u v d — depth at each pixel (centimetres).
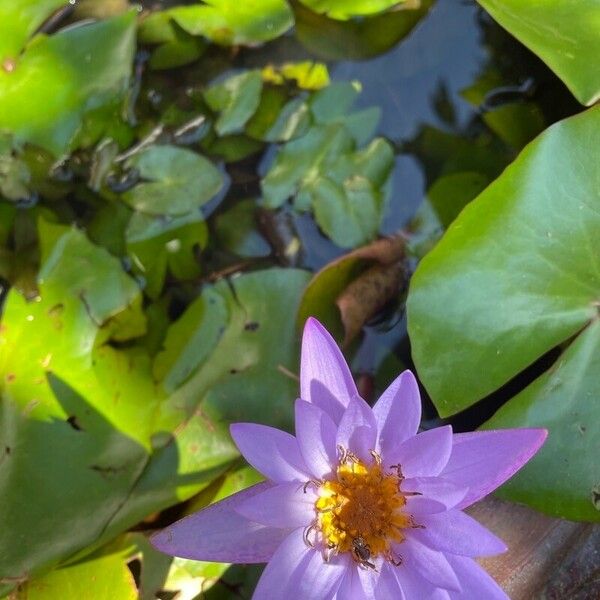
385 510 42
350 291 51
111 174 53
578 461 45
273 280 51
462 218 48
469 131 54
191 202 53
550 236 47
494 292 47
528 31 49
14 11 52
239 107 55
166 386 49
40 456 47
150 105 55
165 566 47
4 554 45
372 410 42
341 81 55
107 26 53
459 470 42
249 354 50
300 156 54
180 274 52
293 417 49
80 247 52
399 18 56
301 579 41
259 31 54
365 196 53
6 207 53
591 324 47
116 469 48
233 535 42
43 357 49
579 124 47
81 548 46
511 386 50
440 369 46
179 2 55
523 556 46
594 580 46
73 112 53
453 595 41
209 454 49
